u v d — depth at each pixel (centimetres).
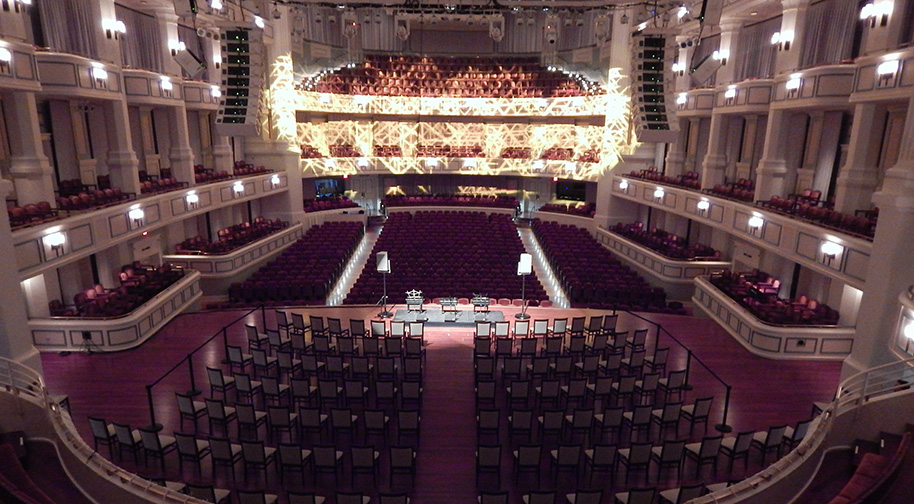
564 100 2777
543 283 2030
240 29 1306
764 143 1825
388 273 1845
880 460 718
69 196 1499
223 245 1967
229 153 2278
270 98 2514
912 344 870
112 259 1598
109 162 1566
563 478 838
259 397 1055
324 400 1005
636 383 1077
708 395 1088
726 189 1852
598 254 2205
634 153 2608
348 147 3014
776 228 1426
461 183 3362
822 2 1661
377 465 833
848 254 1141
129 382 1106
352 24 1750
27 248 1124
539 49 3300
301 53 2841
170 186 1806
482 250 2158
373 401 1047
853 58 1538
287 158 2559
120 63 1551
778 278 1642
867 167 1315
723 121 1950
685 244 2203
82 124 1689
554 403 1031
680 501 719
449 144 3200
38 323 1223
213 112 2264
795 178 1808
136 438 882
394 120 3138
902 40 1237
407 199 3098
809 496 734
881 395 822
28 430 815
